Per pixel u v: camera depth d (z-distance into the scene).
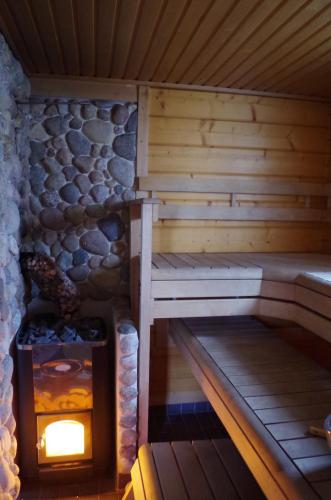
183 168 2.61
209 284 2.05
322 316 1.76
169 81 2.43
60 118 2.35
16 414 2.02
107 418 2.12
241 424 1.42
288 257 2.52
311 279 1.83
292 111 2.73
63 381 2.03
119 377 2.00
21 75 2.08
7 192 1.83
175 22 1.66
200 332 2.34
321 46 1.90
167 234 2.67
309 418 1.40
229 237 2.77
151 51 1.96
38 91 2.29
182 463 1.68
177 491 1.50
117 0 1.49
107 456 2.15
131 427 2.04
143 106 2.42
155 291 2.01
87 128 2.38
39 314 2.41
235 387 1.63
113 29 1.73
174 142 2.57
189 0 1.48
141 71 2.25
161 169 2.58
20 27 1.71
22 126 2.21
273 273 2.05
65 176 2.39
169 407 2.77
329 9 1.55
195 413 2.79
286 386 1.65
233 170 2.69
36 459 2.07
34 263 2.14
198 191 2.61
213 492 1.50
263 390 1.61
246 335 2.30
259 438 1.27
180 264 2.15
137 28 1.72
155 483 1.55
